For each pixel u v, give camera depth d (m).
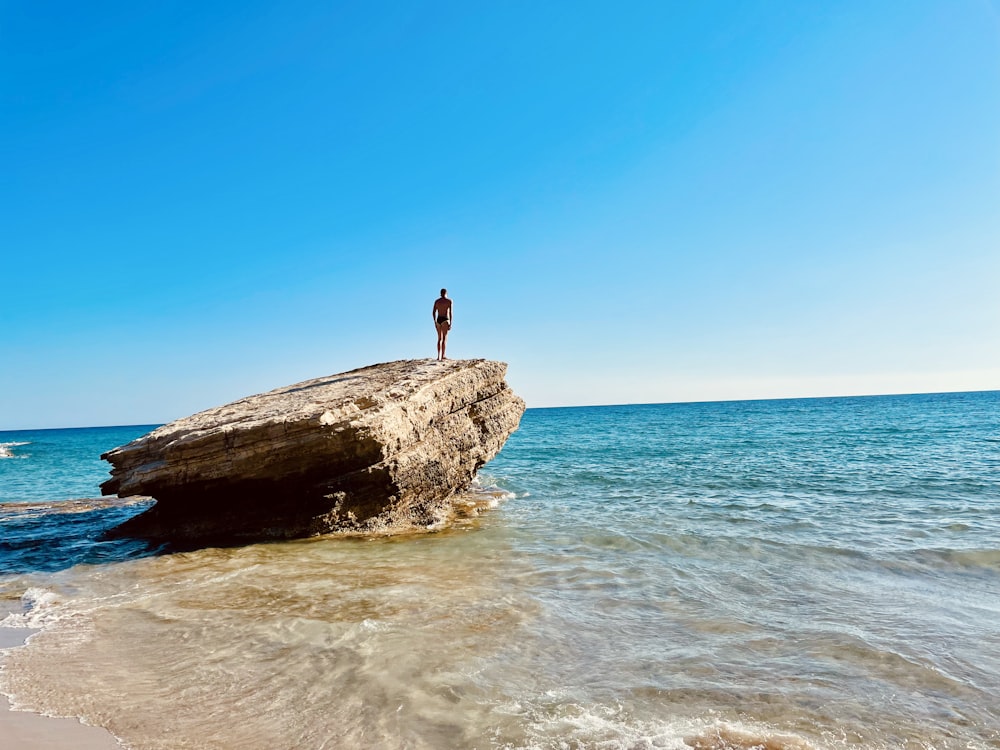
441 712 5.70
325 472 13.96
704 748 5.09
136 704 6.00
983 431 44.59
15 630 8.38
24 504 22.66
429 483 16.11
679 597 9.23
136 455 14.51
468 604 8.93
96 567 12.17
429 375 16.91
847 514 15.62
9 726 5.57
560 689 6.16
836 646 7.22
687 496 19.75
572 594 9.42
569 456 37.84
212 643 7.59
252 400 17.27
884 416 76.06
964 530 13.34
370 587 9.92
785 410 116.88
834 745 5.14
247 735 5.39
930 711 5.70
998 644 7.24
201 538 14.40
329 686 6.27
